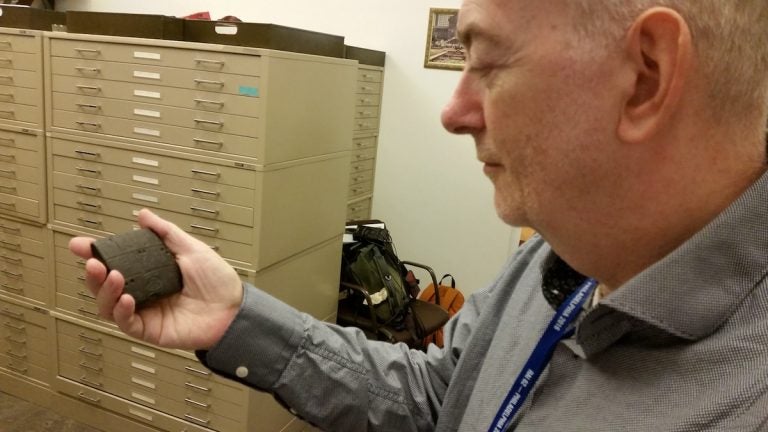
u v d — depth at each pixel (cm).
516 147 46
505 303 78
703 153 42
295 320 77
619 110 41
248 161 170
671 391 43
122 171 188
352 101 216
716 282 43
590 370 51
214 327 71
